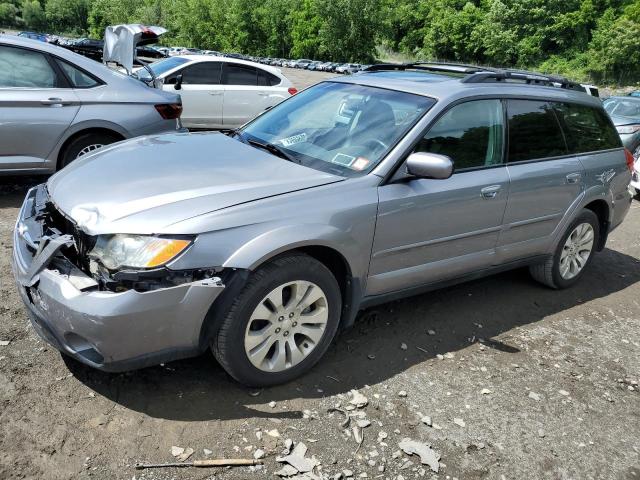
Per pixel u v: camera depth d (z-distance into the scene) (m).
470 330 4.05
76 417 2.68
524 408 3.22
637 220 7.89
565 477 2.75
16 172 5.54
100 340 2.54
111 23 92.38
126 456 2.50
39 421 2.62
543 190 4.22
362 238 3.20
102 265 2.59
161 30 6.93
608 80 66.69
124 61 6.93
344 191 3.15
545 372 3.63
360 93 3.95
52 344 2.75
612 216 5.09
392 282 3.51
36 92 5.46
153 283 2.58
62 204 2.91
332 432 2.80
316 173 3.28
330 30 70.69
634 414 3.32
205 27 76.81
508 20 79.38
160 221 2.64
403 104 3.68
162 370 3.10
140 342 2.61
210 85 9.99
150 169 3.15
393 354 3.58
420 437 2.86
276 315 2.94
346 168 3.38
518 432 3.01
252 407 2.90
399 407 3.06
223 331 2.78
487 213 3.87
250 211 2.81
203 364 3.20
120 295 2.52
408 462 2.68
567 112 4.61
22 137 5.43
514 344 3.94
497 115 3.98
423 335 3.88
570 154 4.55
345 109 3.85
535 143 4.26
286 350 3.06
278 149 3.64
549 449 2.92
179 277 2.62
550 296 4.85
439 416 3.04
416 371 3.43
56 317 2.60
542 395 3.37
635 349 4.12
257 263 2.75
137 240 2.58
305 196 3.02
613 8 71.19
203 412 2.82
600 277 5.52
